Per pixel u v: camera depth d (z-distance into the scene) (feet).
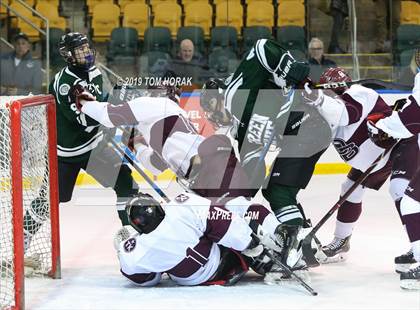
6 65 42.37
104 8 47.42
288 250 20.03
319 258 22.82
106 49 46.73
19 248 18.01
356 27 44.16
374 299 18.92
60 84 22.34
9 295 18.54
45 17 46.52
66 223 30.17
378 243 25.67
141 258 19.66
